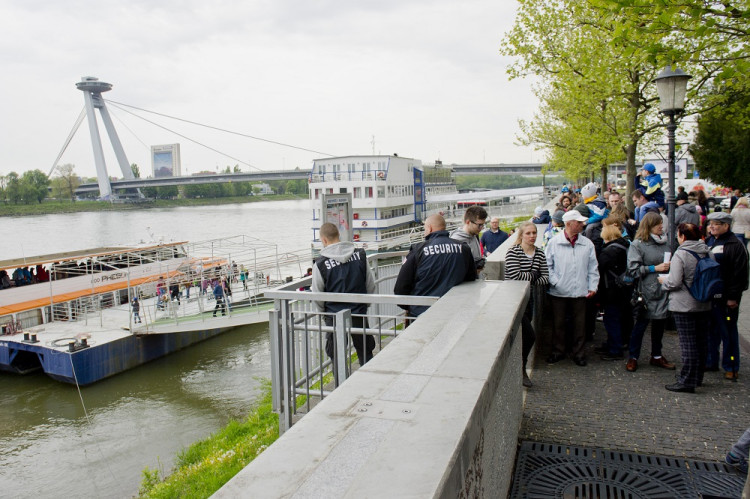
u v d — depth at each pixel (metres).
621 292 6.56
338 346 4.89
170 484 10.27
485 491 2.62
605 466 4.11
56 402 20.75
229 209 157.88
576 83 14.57
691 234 5.47
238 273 32.66
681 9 5.92
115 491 13.79
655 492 3.76
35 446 16.94
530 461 4.19
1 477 14.97
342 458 1.65
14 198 139.12
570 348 7.25
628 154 15.13
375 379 2.32
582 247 6.45
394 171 56.56
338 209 8.59
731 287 5.91
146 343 25.27
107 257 32.59
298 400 6.43
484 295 4.02
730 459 4.05
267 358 25.58
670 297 5.61
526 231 6.14
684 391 5.60
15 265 28.16
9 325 25.39
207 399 20.52
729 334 5.96
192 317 26.88
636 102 14.59
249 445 10.59
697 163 37.88
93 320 27.77
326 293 4.87
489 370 2.40
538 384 5.92
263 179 121.25
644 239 6.20
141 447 16.53
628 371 6.29
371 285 5.34
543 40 15.38
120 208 148.25
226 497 1.45
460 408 2.00
